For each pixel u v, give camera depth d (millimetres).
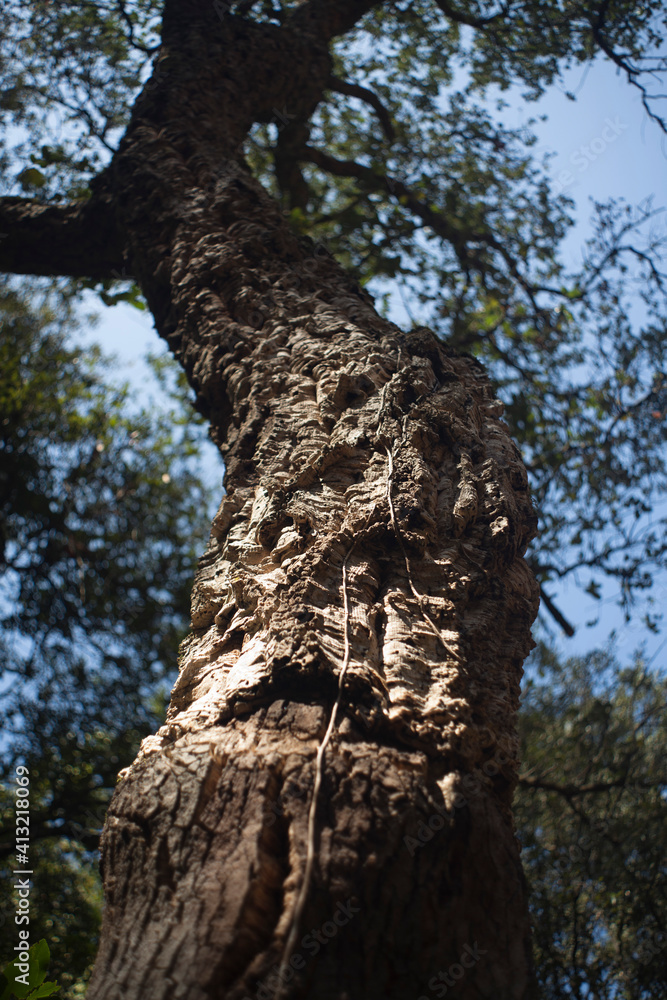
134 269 4164
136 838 1580
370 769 1566
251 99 5328
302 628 1813
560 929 5918
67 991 5914
